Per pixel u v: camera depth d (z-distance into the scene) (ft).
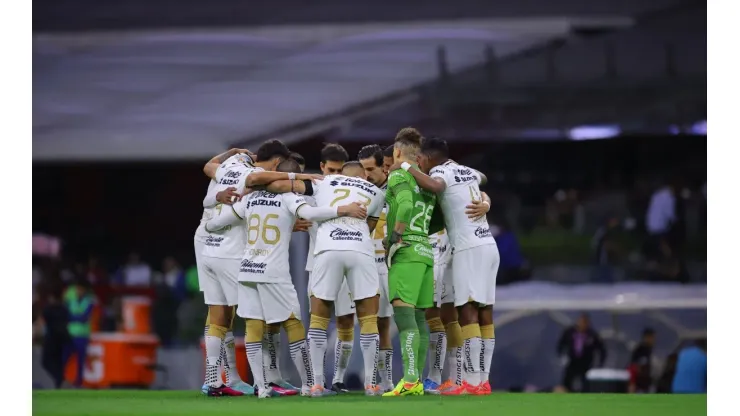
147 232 260.21
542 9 279.90
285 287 102.06
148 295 224.33
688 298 195.00
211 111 262.88
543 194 246.88
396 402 93.25
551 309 182.19
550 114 253.85
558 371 179.01
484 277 106.11
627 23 272.10
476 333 106.42
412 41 277.44
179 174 262.06
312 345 103.65
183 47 286.25
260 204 102.17
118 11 293.64
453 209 106.52
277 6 293.84
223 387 110.22
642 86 255.50
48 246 251.60
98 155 256.93
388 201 103.76
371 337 103.35
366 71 268.82
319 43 284.41
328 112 259.39
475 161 253.44
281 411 83.10
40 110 266.98
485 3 283.18
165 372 200.23
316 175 105.09
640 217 237.04
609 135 247.91
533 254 234.38
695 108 248.93
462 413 81.15
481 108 257.34
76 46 287.69
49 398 109.50
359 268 102.53
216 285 108.47
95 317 208.95
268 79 270.87
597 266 225.97
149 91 272.51
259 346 102.83
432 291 105.19
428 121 256.52
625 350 179.32
